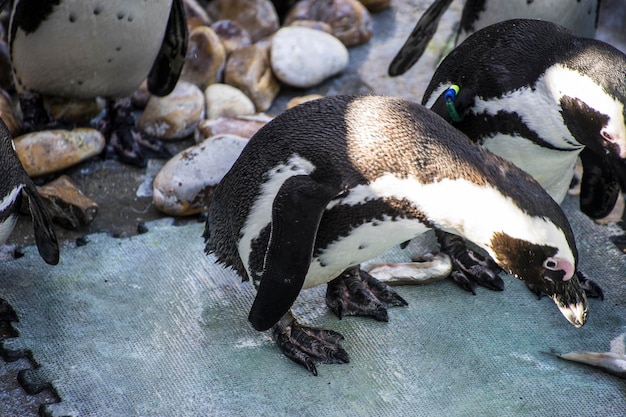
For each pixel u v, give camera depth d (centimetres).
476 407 368
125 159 530
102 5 457
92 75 499
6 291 422
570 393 377
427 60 636
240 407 363
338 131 340
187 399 366
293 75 596
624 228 484
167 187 483
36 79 505
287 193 317
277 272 320
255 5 645
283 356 390
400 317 415
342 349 389
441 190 330
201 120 560
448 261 442
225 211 369
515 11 465
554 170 409
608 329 416
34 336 396
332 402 367
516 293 434
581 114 366
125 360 385
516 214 325
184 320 409
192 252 456
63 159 509
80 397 365
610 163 370
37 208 391
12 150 385
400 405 367
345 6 646
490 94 386
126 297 422
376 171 331
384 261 454
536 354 398
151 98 564
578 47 379
